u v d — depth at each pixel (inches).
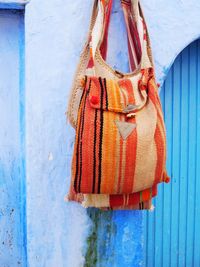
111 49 56.1
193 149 68.0
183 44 58.1
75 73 51.7
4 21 56.2
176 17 57.5
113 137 46.7
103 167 46.7
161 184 67.5
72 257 58.2
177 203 68.6
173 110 66.0
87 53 51.8
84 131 46.8
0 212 59.6
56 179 56.4
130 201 51.9
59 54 54.6
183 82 65.9
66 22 54.3
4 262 60.5
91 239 58.7
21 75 57.4
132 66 55.6
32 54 53.7
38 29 53.6
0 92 57.5
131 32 54.8
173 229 68.9
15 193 59.7
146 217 67.4
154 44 57.1
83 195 52.4
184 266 70.2
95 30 50.6
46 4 53.4
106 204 51.6
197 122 67.6
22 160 58.6
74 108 51.2
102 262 59.4
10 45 56.9
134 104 48.3
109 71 51.5
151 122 48.5
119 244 59.7
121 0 53.5
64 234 57.6
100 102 47.0
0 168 58.9
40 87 54.5
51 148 55.8
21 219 60.0
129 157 47.0
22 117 58.0
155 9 56.8
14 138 58.6
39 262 57.1
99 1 50.8
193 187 69.0
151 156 48.1
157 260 68.6
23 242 60.2
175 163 67.4
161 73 57.7
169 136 66.3
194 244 70.2
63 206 57.1
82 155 46.7
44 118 55.1
